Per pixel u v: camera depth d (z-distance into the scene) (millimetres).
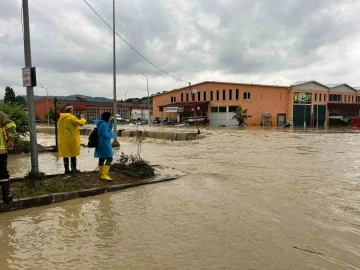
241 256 3820
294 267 3562
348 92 60562
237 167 9914
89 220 5113
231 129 37031
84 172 8203
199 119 53156
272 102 49312
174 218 5180
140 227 4793
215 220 5062
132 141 23766
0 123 5512
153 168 9117
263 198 6281
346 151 14156
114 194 6668
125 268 3549
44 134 33688
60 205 5914
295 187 7160
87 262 3691
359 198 6262
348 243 4191
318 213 5371
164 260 3729
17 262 3695
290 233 4520
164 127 44688
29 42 6391
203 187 7238
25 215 5352
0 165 5500
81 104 70938
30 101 6438
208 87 54281
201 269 3520
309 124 53344
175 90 60625
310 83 52875
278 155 12820
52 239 4359
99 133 7270
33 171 6520
